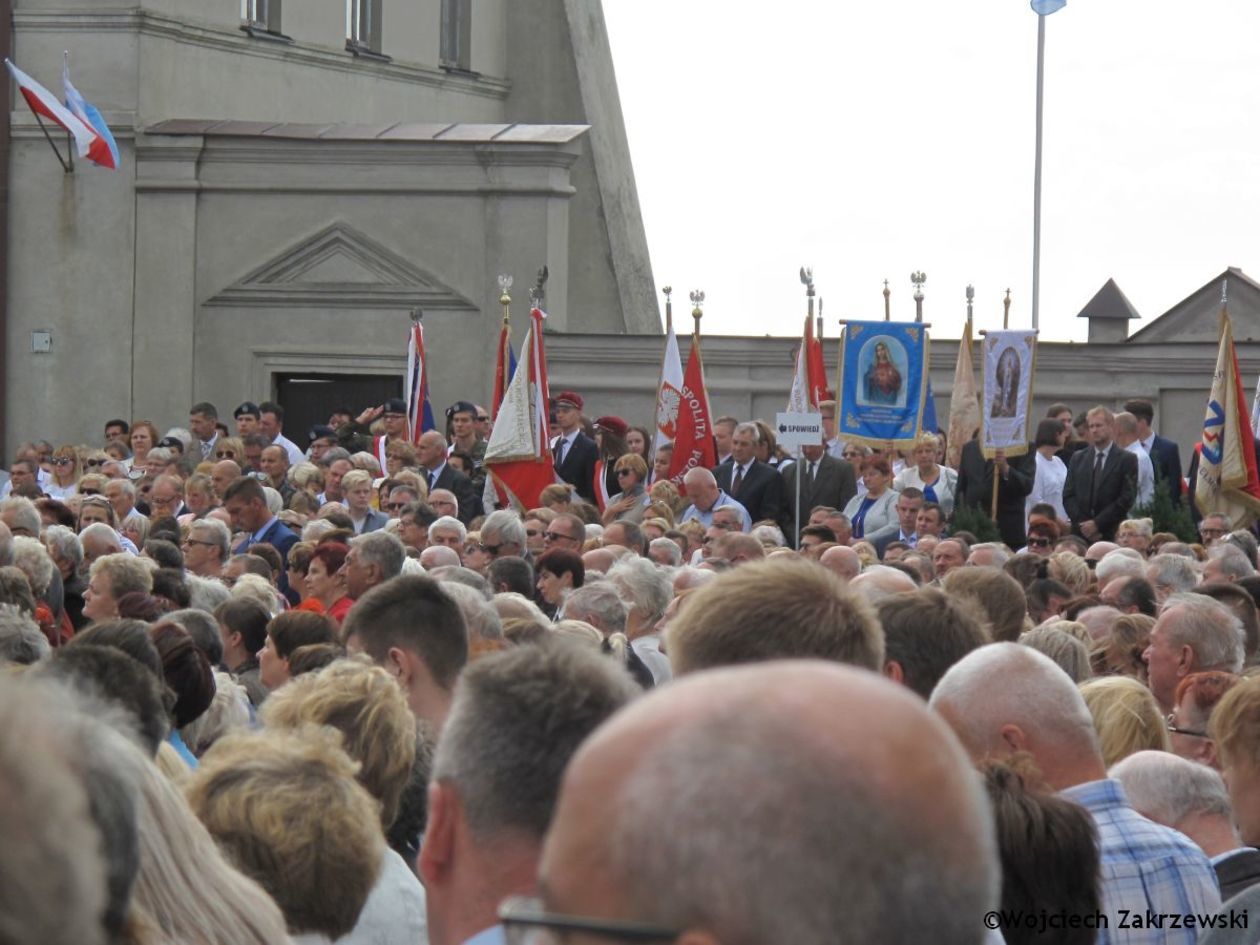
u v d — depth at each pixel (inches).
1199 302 1595.7
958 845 93.7
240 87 1594.5
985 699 248.5
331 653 375.6
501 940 173.6
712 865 90.9
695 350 1140.5
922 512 899.4
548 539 748.0
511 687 178.7
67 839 89.2
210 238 1519.4
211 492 927.0
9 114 1514.5
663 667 490.3
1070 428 1139.9
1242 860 256.8
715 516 840.3
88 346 1518.2
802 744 92.7
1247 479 1056.2
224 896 189.6
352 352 1508.4
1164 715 381.4
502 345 1245.1
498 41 1854.1
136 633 314.5
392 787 267.1
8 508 727.7
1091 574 652.7
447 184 1491.1
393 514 898.7
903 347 1143.0
